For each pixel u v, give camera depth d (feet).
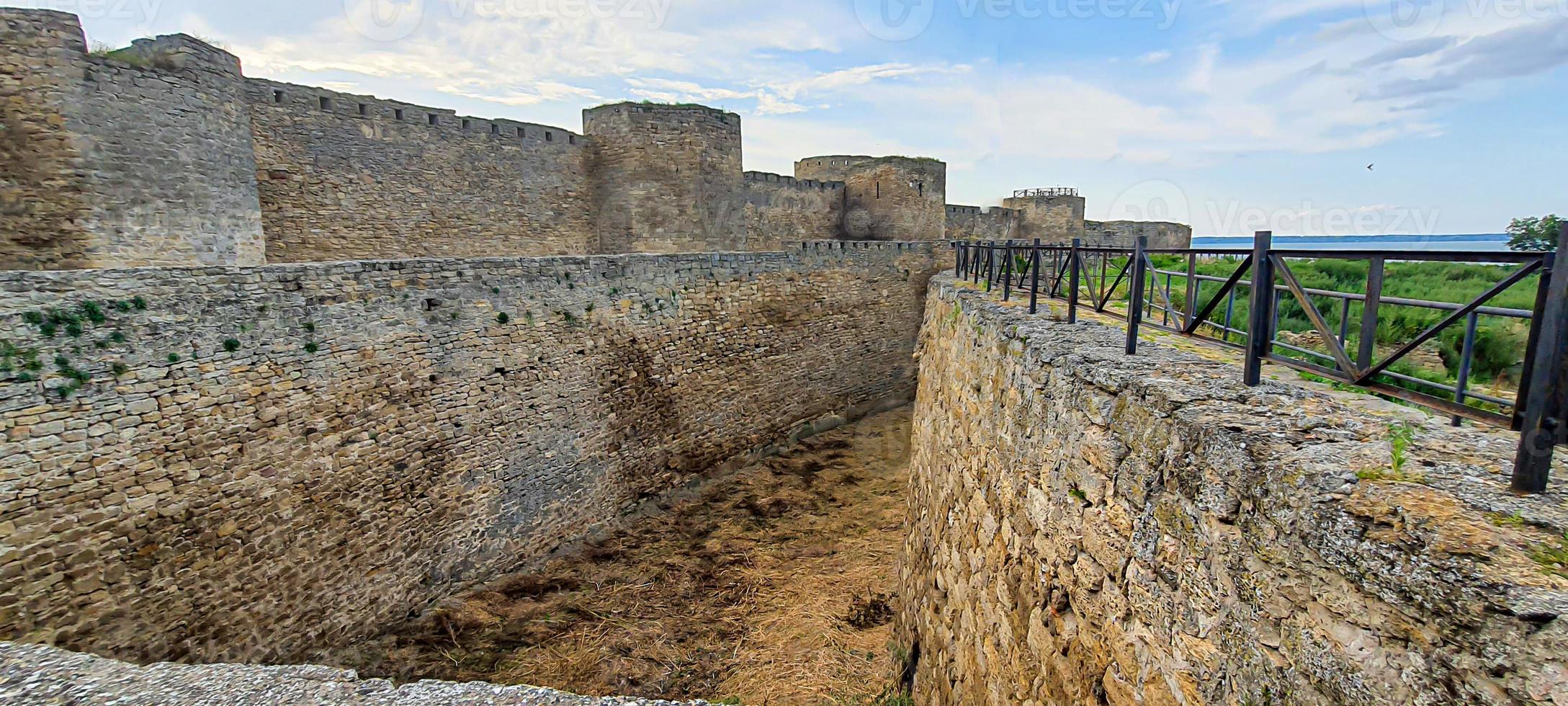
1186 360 11.37
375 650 25.71
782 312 49.19
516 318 31.37
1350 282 24.89
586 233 57.41
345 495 25.39
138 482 20.26
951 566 19.36
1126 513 9.28
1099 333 14.84
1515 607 4.58
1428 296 21.56
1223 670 7.03
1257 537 6.73
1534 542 5.11
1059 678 10.98
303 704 8.37
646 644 26.16
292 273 23.58
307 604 24.41
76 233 26.40
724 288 44.04
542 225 53.88
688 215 57.26
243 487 22.57
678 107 55.83
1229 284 10.86
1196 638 7.51
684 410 41.70
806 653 25.63
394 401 26.81
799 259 50.34
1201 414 8.18
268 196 39.42
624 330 37.19
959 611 17.83
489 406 30.42
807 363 52.03
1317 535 6.04
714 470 44.37
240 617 22.68
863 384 58.34
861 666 25.02
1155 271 13.33
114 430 19.72
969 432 19.40
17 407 18.06
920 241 63.05
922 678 21.25
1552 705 4.22
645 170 55.62
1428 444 7.10
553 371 33.27
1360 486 6.11
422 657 25.32
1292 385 9.67
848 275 55.36
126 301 19.92
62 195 25.99
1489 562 4.92
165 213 28.60
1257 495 6.81
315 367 24.29
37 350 18.34
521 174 52.08
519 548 32.09
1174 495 8.16
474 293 29.53
